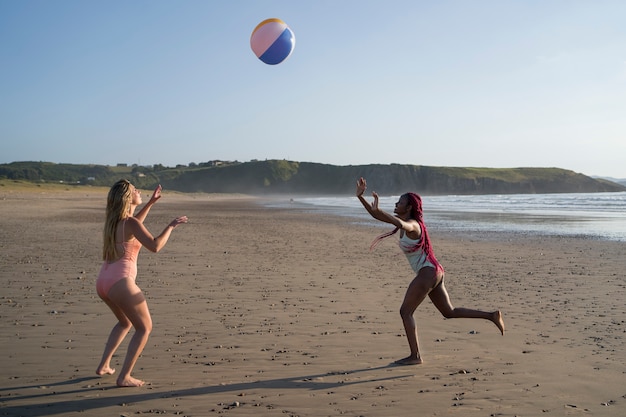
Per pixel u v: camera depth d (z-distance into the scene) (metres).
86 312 7.42
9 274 10.86
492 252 16.20
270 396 4.27
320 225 29.80
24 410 3.91
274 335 6.33
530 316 7.46
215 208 58.06
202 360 5.32
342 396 4.27
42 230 22.95
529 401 4.16
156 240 4.54
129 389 4.42
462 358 5.42
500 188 186.88
